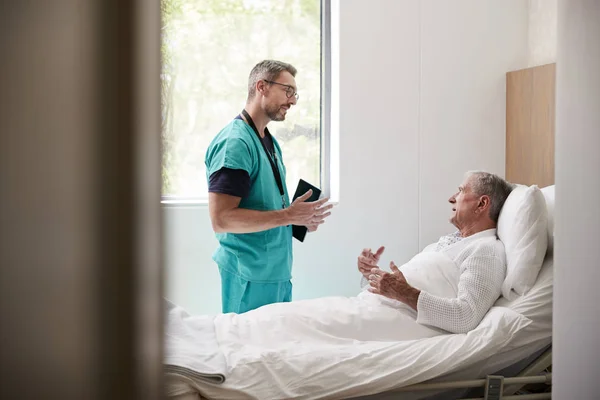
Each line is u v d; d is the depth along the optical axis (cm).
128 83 59
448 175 375
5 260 60
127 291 61
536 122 343
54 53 59
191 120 361
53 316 61
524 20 376
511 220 242
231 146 255
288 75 269
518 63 377
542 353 214
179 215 350
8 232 60
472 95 375
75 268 61
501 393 199
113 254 60
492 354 202
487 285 226
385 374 188
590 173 127
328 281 369
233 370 183
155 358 62
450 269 243
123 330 61
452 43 372
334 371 187
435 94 373
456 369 196
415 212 374
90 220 60
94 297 61
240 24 364
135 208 60
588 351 129
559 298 132
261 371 184
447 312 221
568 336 130
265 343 215
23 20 59
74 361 62
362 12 364
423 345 203
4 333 61
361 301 244
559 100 130
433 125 373
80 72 59
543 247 230
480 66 375
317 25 371
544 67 335
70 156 60
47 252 61
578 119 127
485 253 233
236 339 214
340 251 369
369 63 367
